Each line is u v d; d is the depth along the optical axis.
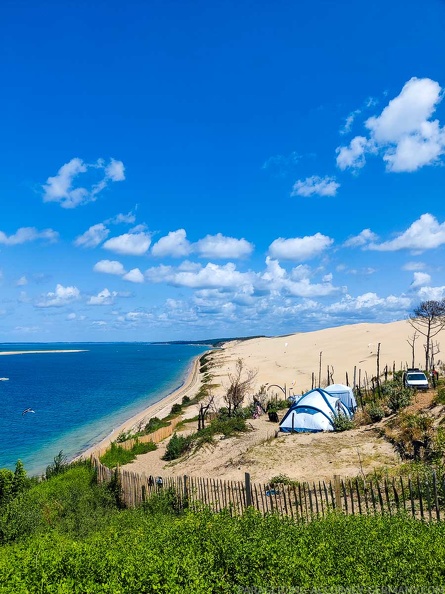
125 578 7.00
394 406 25.09
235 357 122.31
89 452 35.03
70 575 7.40
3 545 12.27
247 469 20.25
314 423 26.41
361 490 14.47
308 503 13.84
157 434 32.91
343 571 6.82
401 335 83.88
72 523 14.45
